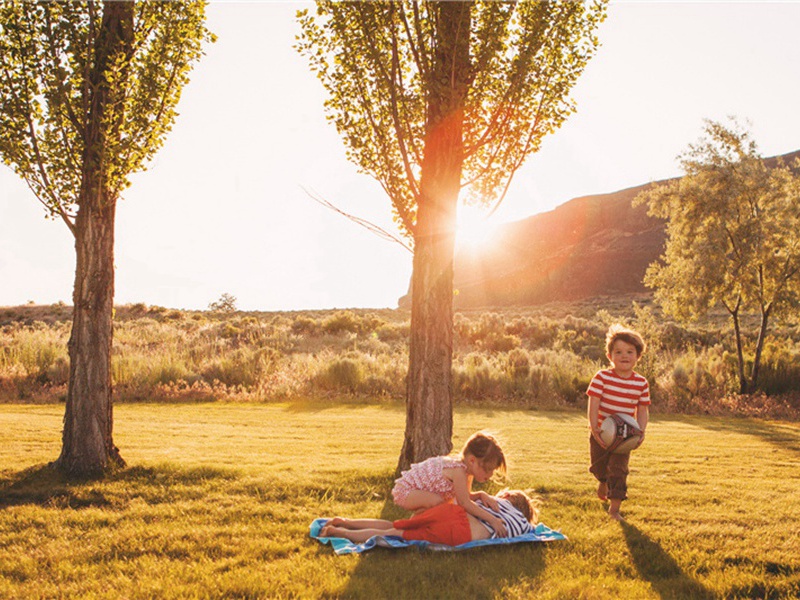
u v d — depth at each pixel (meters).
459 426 14.85
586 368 22.45
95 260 8.20
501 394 20.50
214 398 19.33
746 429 16.16
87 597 4.36
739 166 24.14
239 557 5.20
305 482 7.80
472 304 119.00
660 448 12.22
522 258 131.75
